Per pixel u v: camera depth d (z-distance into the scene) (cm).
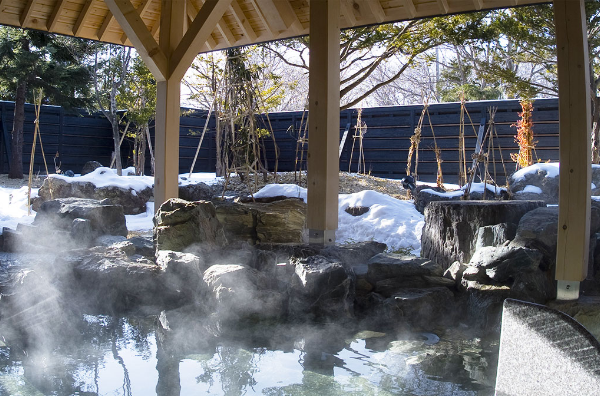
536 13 1156
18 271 513
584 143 397
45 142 1689
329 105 511
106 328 402
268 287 460
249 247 541
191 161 1725
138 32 600
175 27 631
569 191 402
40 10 689
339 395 282
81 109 1828
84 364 325
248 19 727
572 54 400
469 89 1903
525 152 1196
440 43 1188
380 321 424
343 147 1549
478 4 574
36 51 1554
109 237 651
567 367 163
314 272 433
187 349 357
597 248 457
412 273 455
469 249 488
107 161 1842
